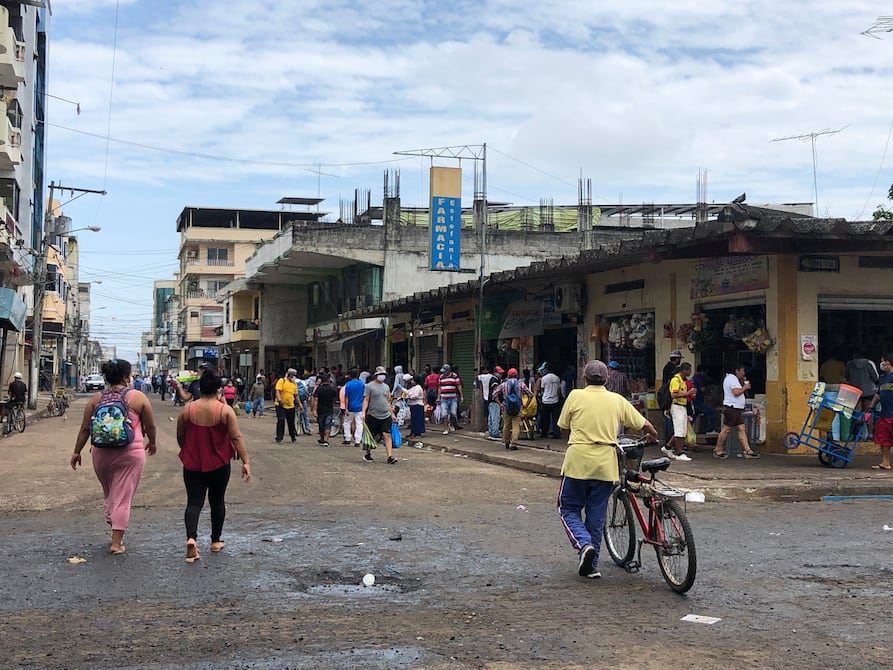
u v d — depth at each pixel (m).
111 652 5.16
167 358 107.38
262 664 4.95
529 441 19.97
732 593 6.65
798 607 6.24
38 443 20.55
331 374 31.17
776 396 16.05
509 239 38.91
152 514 10.30
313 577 7.19
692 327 17.95
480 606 6.28
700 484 12.48
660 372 19.03
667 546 6.78
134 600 6.40
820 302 16.16
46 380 63.16
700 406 17.12
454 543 8.64
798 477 13.11
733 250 14.71
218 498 8.16
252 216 80.06
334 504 11.26
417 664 4.96
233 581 7.02
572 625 5.77
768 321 16.27
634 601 6.42
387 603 6.36
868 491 12.42
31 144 41.00
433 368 30.59
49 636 5.48
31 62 40.84
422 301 28.45
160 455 17.27
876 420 14.61
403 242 38.34
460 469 15.63
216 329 69.88
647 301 19.47
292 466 15.78
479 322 24.97
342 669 4.87
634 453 7.47
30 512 10.49
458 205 31.45
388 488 12.89
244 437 23.09
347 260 39.31
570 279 21.81
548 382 20.27
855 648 5.27
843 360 16.64
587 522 7.28
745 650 5.22
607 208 46.34
